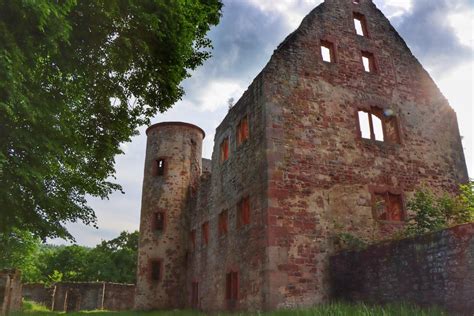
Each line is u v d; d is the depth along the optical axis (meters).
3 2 6.34
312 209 13.20
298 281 12.23
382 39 17.08
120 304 30.88
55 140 8.42
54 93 8.36
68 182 10.25
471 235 8.05
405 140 15.62
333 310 9.70
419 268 9.22
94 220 10.66
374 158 14.80
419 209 13.34
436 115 16.67
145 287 21.78
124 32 9.27
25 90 7.28
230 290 15.26
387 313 8.43
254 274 12.98
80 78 8.80
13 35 6.64
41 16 6.35
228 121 17.64
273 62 14.61
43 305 28.91
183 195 23.52
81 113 10.22
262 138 13.78
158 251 22.34
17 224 9.03
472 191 13.59
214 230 17.91
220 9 12.95
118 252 47.94
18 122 7.58
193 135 25.14
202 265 19.30
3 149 7.41
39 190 8.60
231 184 16.27
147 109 11.51
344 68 15.70
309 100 14.59
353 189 14.04
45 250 56.12
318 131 14.29
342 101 15.12
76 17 8.36
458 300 8.14
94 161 11.20
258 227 13.16
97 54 9.16
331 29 16.22
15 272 21.16
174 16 9.94
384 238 13.77
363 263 11.14
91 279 45.97
